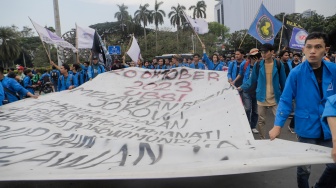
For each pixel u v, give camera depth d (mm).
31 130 4207
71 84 9375
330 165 2967
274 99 5023
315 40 2848
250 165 2289
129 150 3191
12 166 2807
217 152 2793
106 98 5844
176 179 3861
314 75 2938
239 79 7309
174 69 6469
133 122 4582
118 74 6781
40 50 56000
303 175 3227
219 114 4438
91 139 3605
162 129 4160
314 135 2971
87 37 10938
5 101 6344
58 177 2330
